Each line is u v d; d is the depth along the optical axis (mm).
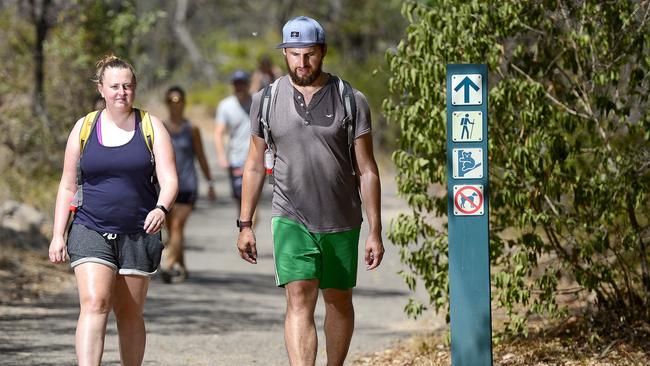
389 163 85688
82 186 20719
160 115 81938
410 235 25656
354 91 21203
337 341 22141
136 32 54531
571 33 24562
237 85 44062
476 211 20016
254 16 143625
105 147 20578
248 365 26188
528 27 24906
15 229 41875
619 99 24906
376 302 36781
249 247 21703
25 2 52750
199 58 145875
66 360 25562
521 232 25828
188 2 144750
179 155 39906
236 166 44156
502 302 24891
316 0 125062
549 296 24859
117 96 20625
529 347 25734
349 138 21094
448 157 20000
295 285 21188
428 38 24984
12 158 48875
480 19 24750
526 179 25031
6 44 51688
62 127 50906
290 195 21188
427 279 25984
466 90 19891
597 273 25328
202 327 31188
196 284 39812
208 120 142000
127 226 20609
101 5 53344
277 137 21141
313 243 21250
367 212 21516
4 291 34531
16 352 26328
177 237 40062
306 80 20953
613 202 24797
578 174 25406
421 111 25125
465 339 20188
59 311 32250
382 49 103562
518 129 25000
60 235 20734
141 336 21250
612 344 24750
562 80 26141
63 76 51688
